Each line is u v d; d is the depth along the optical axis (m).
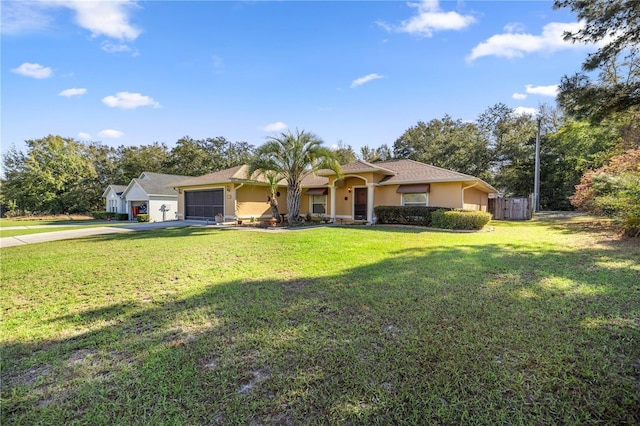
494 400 2.21
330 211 20.22
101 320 3.85
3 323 3.78
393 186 17.55
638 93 10.95
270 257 7.62
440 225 14.14
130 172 43.22
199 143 41.94
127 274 6.10
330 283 5.26
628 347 2.93
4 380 2.59
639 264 6.15
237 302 4.38
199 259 7.49
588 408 2.12
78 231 15.85
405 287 4.93
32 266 6.91
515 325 3.43
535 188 25.59
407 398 2.25
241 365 2.74
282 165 16.72
